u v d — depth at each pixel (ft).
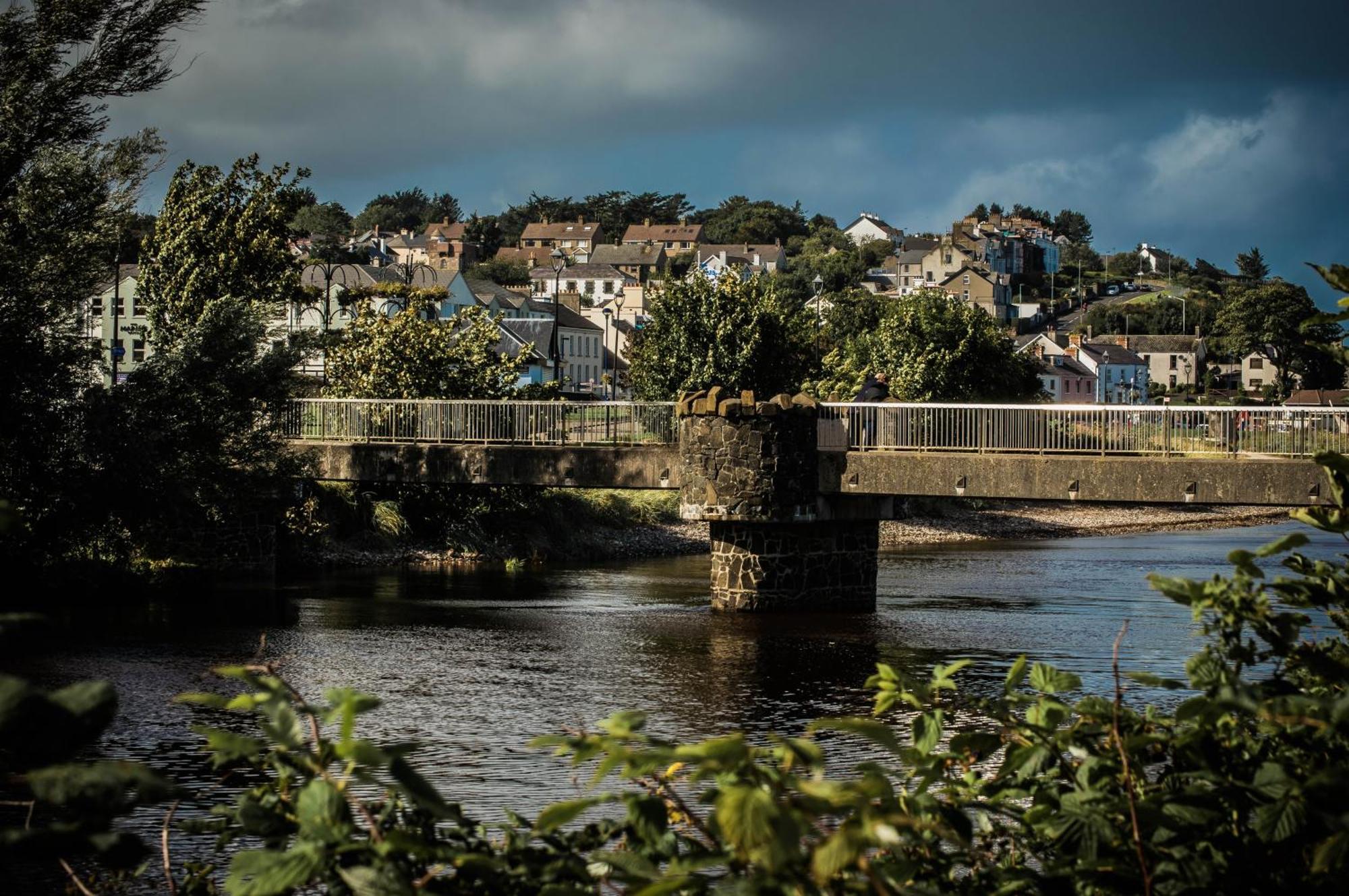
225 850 42.27
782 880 13.15
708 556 166.61
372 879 13.85
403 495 160.35
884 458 110.73
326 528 148.46
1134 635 97.50
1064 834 16.43
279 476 121.29
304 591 122.62
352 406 136.98
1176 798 16.46
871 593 116.98
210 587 123.54
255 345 120.16
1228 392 568.00
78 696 13.73
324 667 82.38
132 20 99.76
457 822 15.80
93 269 104.01
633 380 211.82
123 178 104.17
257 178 165.89
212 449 115.44
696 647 92.22
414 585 129.18
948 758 18.69
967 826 17.94
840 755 58.29
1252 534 215.72
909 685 18.69
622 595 122.52
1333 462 20.10
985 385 271.28
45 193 97.96
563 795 51.03
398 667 82.58
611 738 15.29
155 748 59.11
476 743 61.16
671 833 15.78
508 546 159.63
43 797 13.30
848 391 217.56
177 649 87.81
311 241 519.19
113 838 13.87
